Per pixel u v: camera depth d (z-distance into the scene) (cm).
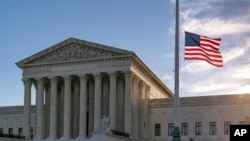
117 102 11694
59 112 12450
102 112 11831
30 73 12156
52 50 11888
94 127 11175
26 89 12131
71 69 11731
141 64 11744
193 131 12231
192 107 12369
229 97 12075
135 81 11800
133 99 11656
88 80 12206
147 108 12719
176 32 3750
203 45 4281
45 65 11988
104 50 11400
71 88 12319
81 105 11450
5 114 14538
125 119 11006
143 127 12219
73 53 11725
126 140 10450
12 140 11056
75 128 12062
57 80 12000
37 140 11581
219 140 11875
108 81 11975
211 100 12200
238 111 11856
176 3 3759
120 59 11256
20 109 14400
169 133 12481
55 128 11669
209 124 12094
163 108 12731
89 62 11569
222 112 12019
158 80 13675
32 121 13938
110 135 9375
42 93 12000
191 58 4253
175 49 3747
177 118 3647
